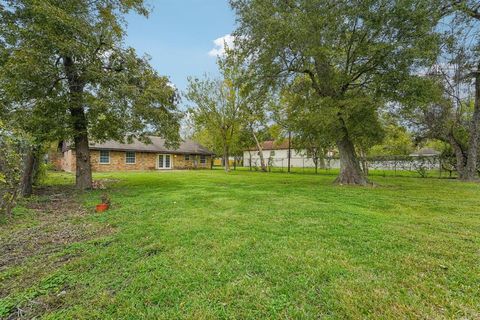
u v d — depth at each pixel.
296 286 2.48
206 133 31.39
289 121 12.30
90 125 9.92
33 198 7.57
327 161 24.45
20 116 7.80
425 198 7.47
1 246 3.76
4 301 2.35
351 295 2.32
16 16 7.81
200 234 4.06
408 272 2.75
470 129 13.65
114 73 9.02
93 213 5.77
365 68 9.77
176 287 2.50
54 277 2.77
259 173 21.22
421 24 8.27
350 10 8.75
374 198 7.45
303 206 6.23
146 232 4.20
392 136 18.56
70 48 7.65
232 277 2.68
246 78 11.68
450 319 2.01
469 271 2.77
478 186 10.81
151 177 15.84
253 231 4.20
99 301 2.31
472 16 10.48
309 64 10.79
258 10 9.48
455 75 12.55
